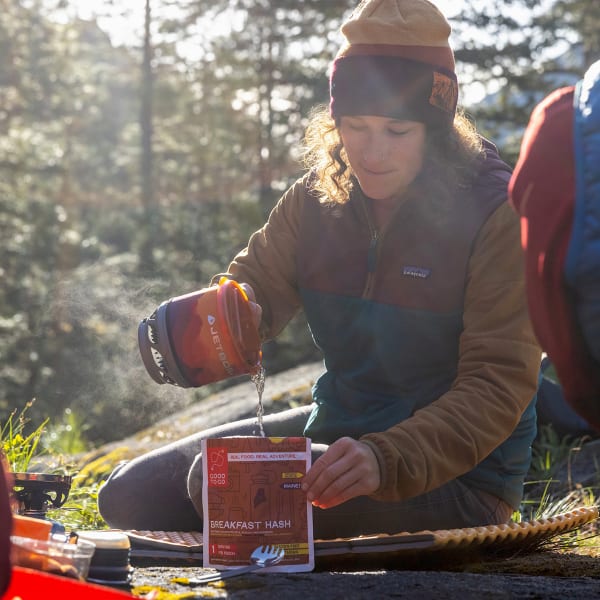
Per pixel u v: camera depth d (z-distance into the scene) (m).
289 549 2.29
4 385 21.11
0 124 26.36
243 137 30.61
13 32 27.86
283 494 2.29
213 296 2.67
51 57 29.19
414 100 2.65
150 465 2.93
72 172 30.62
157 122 32.28
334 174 2.92
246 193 30.36
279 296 3.19
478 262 2.68
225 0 28.47
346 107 2.67
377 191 2.72
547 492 4.56
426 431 2.42
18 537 1.85
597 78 1.68
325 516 2.64
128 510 2.91
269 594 2.03
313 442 2.91
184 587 2.10
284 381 7.17
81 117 31.73
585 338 1.63
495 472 2.83
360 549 2.46
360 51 2.67
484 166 2.84
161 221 28.48
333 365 2.97
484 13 25.19
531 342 2.60
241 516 2.28
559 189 1.63
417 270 2.77
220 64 29.72
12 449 3.83
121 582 2.02
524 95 26.77
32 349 21.88
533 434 2.96
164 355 2.69
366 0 2.78
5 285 23.53
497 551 2.86
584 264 1.56
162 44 30.94
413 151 2.71
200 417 6.48
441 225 2.74
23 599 1.59
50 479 2.45
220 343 2.64
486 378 2.54
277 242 3.16
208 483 2.31
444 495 2.74
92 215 29.98
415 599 2.04
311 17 27.69
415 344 2.79
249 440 2.29
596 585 2.32
